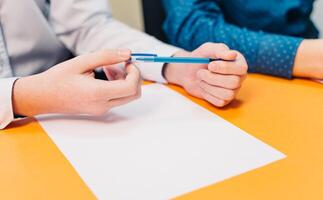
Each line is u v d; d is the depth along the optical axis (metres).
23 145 0.49
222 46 0.61
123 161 0.44
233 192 0.38
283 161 0.43
